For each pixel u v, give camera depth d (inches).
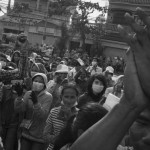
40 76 253.9
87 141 56.7
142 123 56.1
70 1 1854.1
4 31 2151.8
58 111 206.8
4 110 263.7
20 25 2106.3
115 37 1748.3
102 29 1763.0
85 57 1204.5
